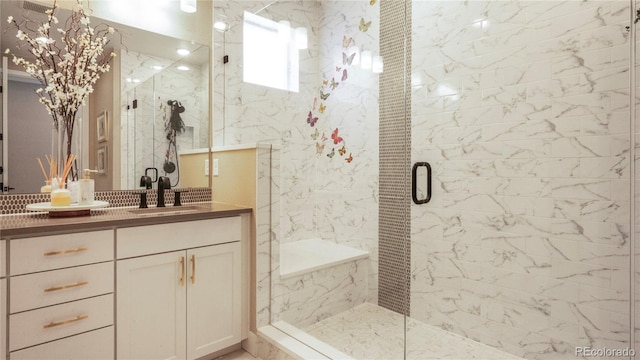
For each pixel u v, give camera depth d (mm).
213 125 2432
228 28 2514
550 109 1799
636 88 1563
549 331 1808
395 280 2260
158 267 1613
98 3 1971
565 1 1754
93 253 1416
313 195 2623
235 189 2162
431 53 2250
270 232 2025
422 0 2297
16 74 1702
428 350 1992
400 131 2277
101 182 1965
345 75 2525
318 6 2691
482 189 2045
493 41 1996
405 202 2246
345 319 2203
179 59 2293
